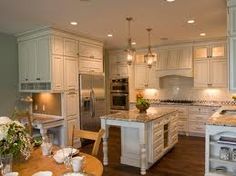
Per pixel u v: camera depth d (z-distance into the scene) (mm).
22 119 4043
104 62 7637
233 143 3016
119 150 4930
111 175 3590
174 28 4648
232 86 3273
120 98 7414
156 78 6895
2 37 4852
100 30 4773
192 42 6207
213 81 6039
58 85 4633
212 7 3393
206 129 3117
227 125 2941
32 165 1892
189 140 5691
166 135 4574
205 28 4680
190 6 3336
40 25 4348
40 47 4691
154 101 7098
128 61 3998
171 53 6605
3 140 1732
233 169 3115
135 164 3971
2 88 4844
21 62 5105
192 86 6664
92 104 5391
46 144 2221
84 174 1644
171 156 4457
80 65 5203
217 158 3164
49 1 3072
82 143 5207
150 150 3795
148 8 3404
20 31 4797
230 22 3217
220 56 5914
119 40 5898
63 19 3945
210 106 5844
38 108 5359
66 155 1982
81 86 5152
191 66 6281
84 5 3248
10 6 3256
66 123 4812
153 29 4723
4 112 4875
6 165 1712
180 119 6309
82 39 5266
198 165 3963
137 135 3938
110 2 3143
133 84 7355
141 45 6703
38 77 4758
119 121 3822
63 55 4754
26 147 1930
